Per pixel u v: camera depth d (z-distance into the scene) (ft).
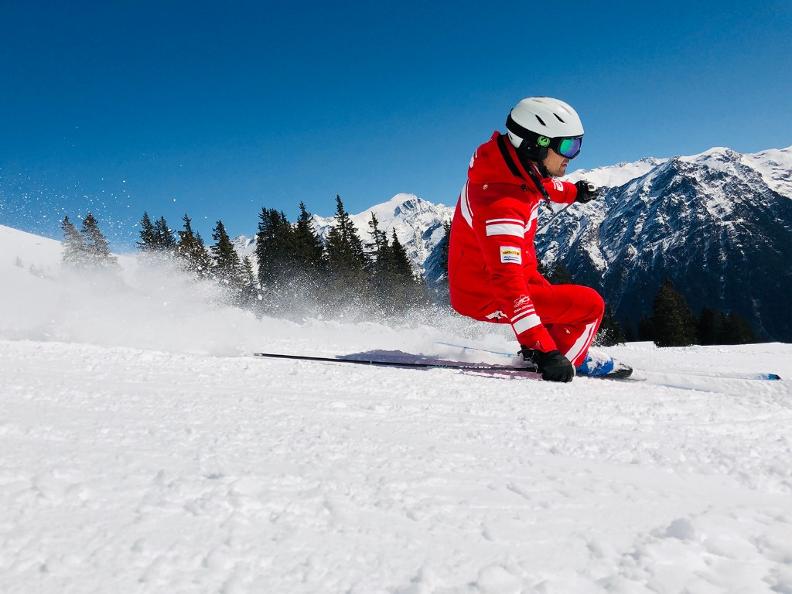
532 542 3.63
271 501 3.97
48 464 4.46
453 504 4.23
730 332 191.52
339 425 6.75
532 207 13.52
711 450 6.53
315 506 3.98
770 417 9.04
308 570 3.11
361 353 16.61
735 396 10.88
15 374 9.21
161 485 4.13
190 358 12.32
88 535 3.32
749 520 4.05
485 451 6.00
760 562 3.37
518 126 12.84
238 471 4.59
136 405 7.23
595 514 4.21
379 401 8.61
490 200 13.10
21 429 5.49
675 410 9.12
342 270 124.06
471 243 14.17
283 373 10.90
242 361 12.25
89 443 5.20
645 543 3.65
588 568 3.28
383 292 125.49
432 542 3.56
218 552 3.20
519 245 12.97
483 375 12.33
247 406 7.61
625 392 10.82
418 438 6.39
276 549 3.32
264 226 130.82
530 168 13.01
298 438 5.91
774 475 5.68
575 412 8.54
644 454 6.25
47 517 3.51
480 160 13.42
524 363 14.88
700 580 3.13
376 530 3.67
